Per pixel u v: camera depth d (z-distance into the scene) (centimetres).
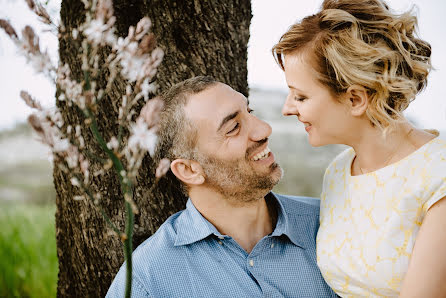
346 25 131
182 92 159
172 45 171
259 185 154
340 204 147
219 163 154
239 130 154
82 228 175
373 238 131
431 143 128
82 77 160
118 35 162
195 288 146
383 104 129
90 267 177
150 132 91
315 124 139
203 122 153
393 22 130
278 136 678
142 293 144
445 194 117
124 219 171
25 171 665
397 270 126
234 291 146
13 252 310
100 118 164
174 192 178
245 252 151
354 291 138
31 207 436
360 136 138
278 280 149
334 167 157
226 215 159
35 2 93
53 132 91
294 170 613
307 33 134
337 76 129
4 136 713
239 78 187
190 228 154
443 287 116
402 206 125
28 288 297
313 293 151
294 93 141
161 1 167
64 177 175
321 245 147
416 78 137
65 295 188
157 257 149
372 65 127
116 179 169
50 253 317
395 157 133
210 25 175
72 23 158
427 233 119
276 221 164
